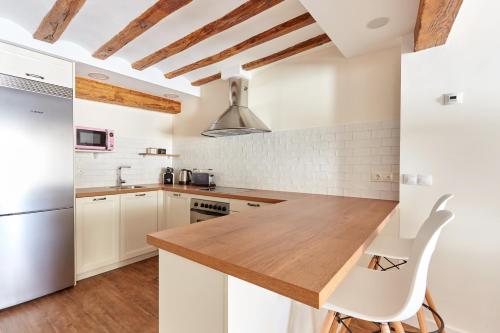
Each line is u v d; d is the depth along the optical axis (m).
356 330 1.77
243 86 2.96
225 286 0.85
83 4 1.69
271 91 2.84
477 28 1.59
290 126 2.70
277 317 1.10
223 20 1.93
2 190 1.96
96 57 2.48
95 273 2.65
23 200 2.06
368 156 2.23
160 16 1.81
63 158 2.29
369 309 0.84
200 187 3.23
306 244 0.91
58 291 2.29
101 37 2.22
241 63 2.82
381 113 2.16
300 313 1.30
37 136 2.12
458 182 1.66
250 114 2.85
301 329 1.31
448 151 1.69
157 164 3.91
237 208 2.49
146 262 3.02
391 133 2.11
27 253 2.08
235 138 3.22
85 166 3.13
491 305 1.56
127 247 2.91
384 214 1.47
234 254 0.81
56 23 1.87
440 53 1.72
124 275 2.64
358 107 2.28
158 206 3.24
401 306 0.83
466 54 1.63
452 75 1.68
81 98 3.00
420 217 1.79
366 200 2.07
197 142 3.71
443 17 1.39
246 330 0.92
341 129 2.37
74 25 2.06
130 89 3.32
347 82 2.34
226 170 3.32
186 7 1.87
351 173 2.32
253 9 1.76
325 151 2.47
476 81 1.60
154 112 3.86
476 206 1.60
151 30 2.18
